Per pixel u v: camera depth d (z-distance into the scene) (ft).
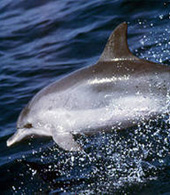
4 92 72.43
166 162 48.91
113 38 51.29
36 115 56.13
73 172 51.29
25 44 89.51
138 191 45.50
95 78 52.08
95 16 89.71
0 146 59.21
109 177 48.98
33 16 100.12
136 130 52.85
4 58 85.15
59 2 103.04
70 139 53.26
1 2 112.98
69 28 89.66
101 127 52.54
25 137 58.13
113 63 51.88
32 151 56.59
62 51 82.53
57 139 53.88
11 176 53.01
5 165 55.16
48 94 55.36
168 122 51.88
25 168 53.78
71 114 53.31
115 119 51.62
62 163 53.31
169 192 43.78
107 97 51.39
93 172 50.47
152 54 70.08
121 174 48.96
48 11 99.86
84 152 53.78
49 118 55.01
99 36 83.30
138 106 50.60
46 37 89.61
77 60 78.59
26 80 75.56
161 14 82.02
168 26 77.66
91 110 52.21
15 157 56.24
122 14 86.48
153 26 79.15
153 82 50.16
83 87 52.60
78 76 53.42
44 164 53.78
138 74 50.62
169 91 49.90
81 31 86.69
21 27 96.32
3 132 62.28
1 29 97.60
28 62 81.66
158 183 45.78
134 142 52.75
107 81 51.44
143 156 50.62
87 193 47.26
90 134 53.78
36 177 51.85
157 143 51.98
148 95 50.26
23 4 107.76
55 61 79.92
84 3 96.58
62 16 94.48
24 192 49.93
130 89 50.70
